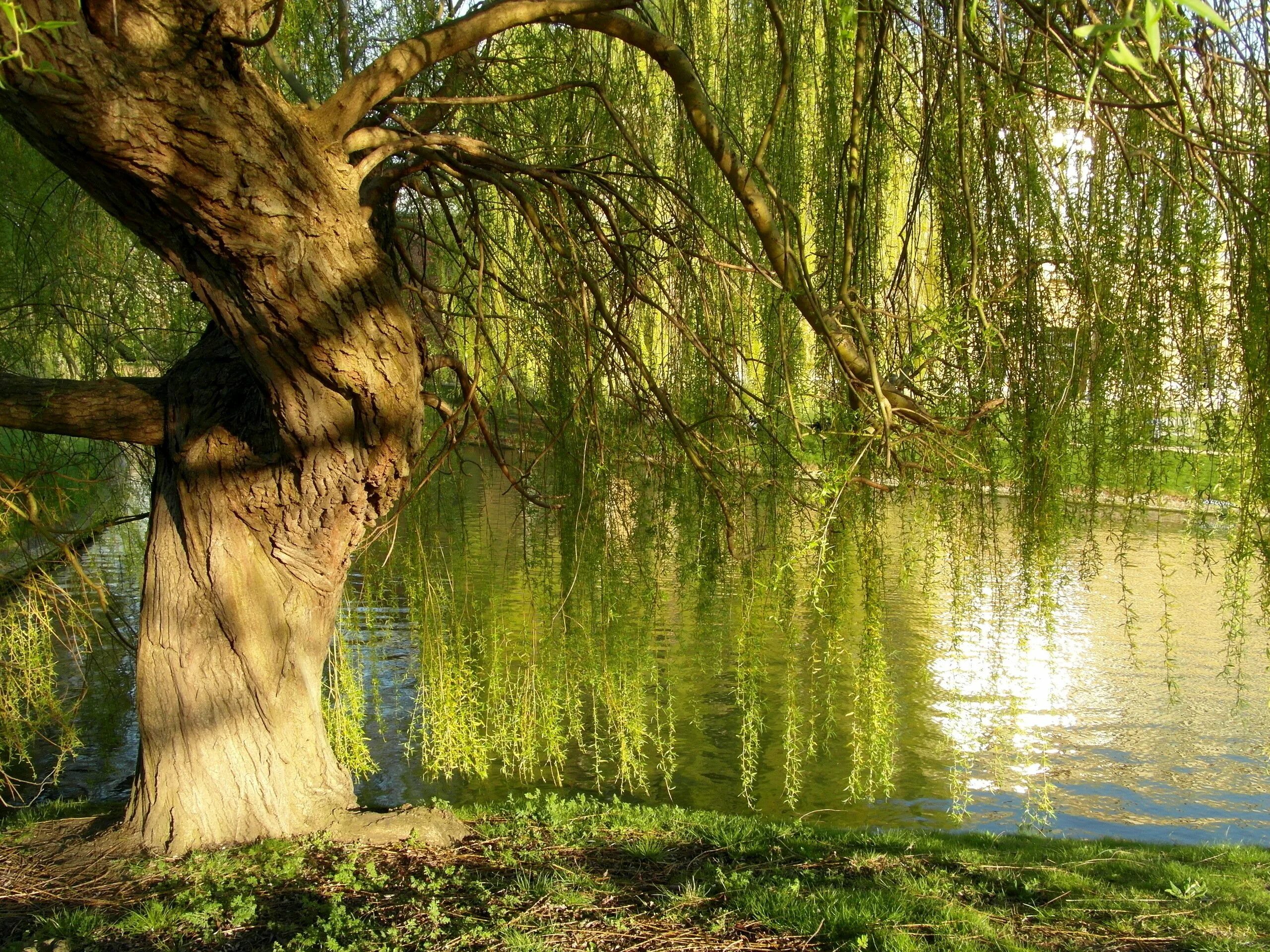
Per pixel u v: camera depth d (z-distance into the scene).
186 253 3.01
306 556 3.90
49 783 6.20
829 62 3.65
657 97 4.36
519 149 4.46
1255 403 2.94
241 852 3.72
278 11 2.43
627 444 4.11
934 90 3.54
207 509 3.77
